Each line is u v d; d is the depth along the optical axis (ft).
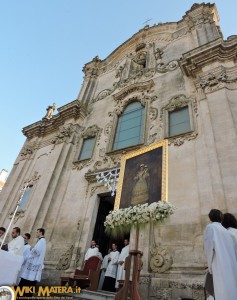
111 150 43.80
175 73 47.85
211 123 32.65
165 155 23.66
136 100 49.52
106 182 38.58
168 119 40.40
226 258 11.94
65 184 44.57
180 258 25.55
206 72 39.52
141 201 21.30
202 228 25.84
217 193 26.40
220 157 28.71
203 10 55.21
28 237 26.43
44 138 61.72
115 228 19.06
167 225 28.66
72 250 34.76
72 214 39.17
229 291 10.95
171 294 23.39
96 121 53.01
